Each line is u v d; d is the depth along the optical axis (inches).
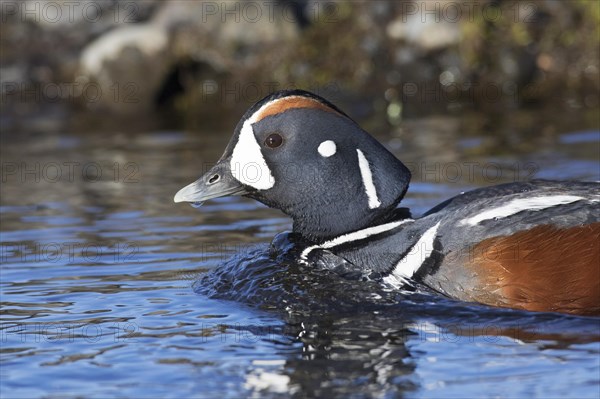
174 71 975.6
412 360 342.6
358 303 401.4
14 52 1002.7
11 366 345.4
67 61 992.9
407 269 411.8
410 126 844.6
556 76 956.0
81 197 635.5
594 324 373.4
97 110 967.0
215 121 901.2
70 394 320.5
